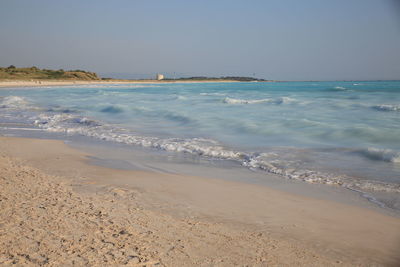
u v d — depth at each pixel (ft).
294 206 17.99
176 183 22.17
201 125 51.49
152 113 68.03
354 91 148.87
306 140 38.99
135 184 21.67
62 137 43.19
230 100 93.35
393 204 18.76
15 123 56.39
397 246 13.21
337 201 19.22
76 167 26.45
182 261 11.55
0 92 162.40
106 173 24.64
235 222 15.48
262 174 25.36
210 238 13.56
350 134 40.98
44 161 28.45
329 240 13.71
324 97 108.37
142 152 33.68
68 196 18.47
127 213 16.10
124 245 12.58
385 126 45.52
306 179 23.79
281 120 52.49
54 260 11.32
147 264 11.25
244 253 12.33
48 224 14.33
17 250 11.96
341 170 26.07
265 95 128.16
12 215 15.23
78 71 490.08
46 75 430.61
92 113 72.43
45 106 87.92
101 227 14.21
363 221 15.94
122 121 58.65
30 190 19.36
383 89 165.17
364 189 21.50
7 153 31.55
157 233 13.84
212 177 24.39
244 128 47.55
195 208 17.29
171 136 42.73
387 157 29.17
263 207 17.71
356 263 11.85
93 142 39.50
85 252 11.93
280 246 13.03
